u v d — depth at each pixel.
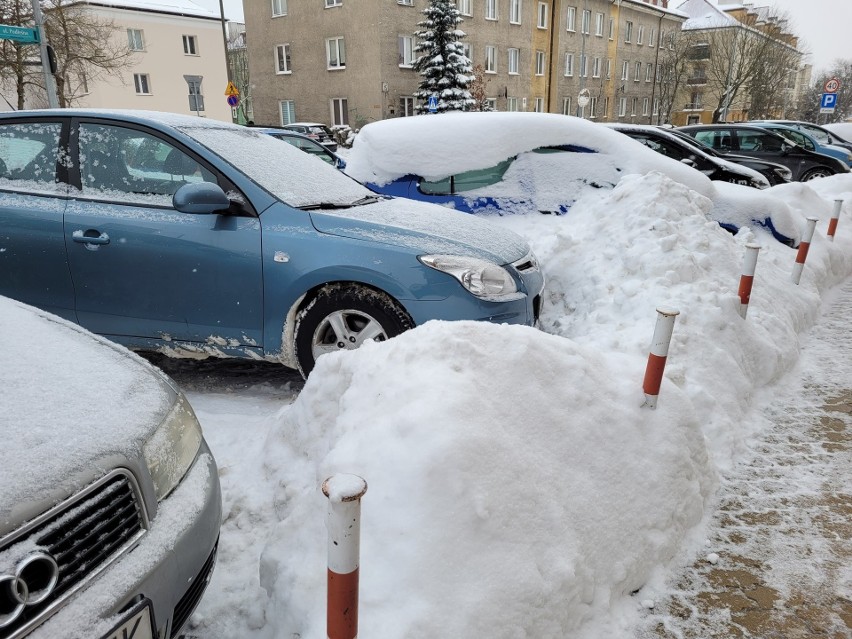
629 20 45.19
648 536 2.42
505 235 4.10
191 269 3.56
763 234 6.91
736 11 62.88
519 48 35.44
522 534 2.00
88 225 3.61
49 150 3.80
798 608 2.28
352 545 1.45
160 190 3.68
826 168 13.60
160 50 36.50
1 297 2.36
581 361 2.65
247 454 3.03
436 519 1.87
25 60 23.72
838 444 3.45
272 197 3.58
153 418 1.81
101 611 1.40
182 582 1.67
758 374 4.15
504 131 5.97
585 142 6.12
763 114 50.66
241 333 3.62
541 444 2.29
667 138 9.23
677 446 2.65
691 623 2.20
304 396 2.83
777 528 2.72
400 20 28.44
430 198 6.03
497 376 2.36
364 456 2.09
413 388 2.24
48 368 1.83
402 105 29.69
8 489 1.33
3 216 3.70
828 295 6.66
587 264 4.98
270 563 2.10
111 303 3.70
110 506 1.51
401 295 3.42
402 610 1.73
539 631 1.92
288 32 30.89
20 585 1.26
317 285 3.50
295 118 32.19
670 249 4.62
